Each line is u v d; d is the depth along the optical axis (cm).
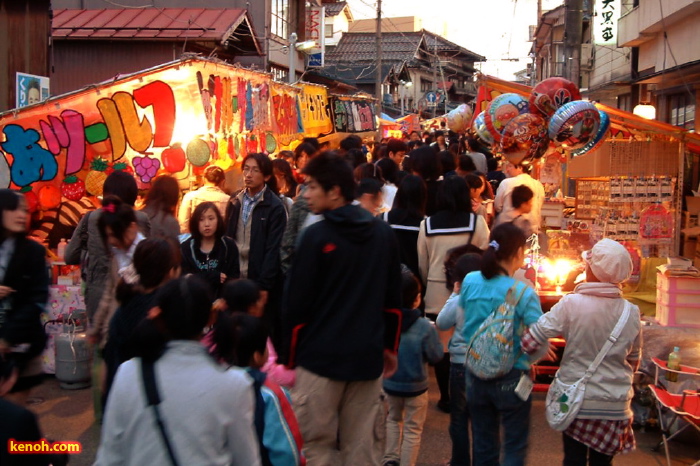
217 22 1664
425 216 666
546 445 553
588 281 418
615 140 992
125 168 773
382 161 791
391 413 481
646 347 605
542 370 659
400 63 4188
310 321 358
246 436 268
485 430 423
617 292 409
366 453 366
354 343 352
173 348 264
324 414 355
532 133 942
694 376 561
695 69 1406
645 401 584
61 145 741
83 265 564
